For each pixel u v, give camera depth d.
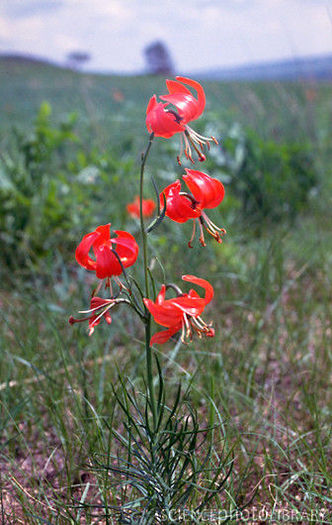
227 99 9.52
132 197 5.33
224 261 4.59
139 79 21.59
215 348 3.23
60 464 2.53
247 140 6.37
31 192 5.20
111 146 6.82
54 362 3.15
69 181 5.80
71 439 2.51
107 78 22.31
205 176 1.61
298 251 4.77
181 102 1.54
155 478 1.81
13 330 3.15
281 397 2.98
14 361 3.17
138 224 4.77
